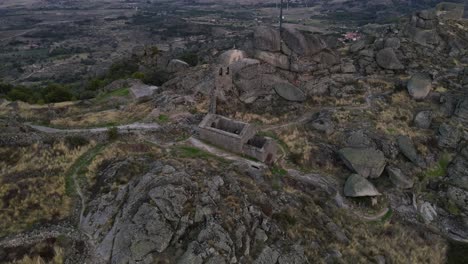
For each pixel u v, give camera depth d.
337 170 37.91
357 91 51.19
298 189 32.81
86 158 31.77
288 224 26.41
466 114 44.50
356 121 44.69
